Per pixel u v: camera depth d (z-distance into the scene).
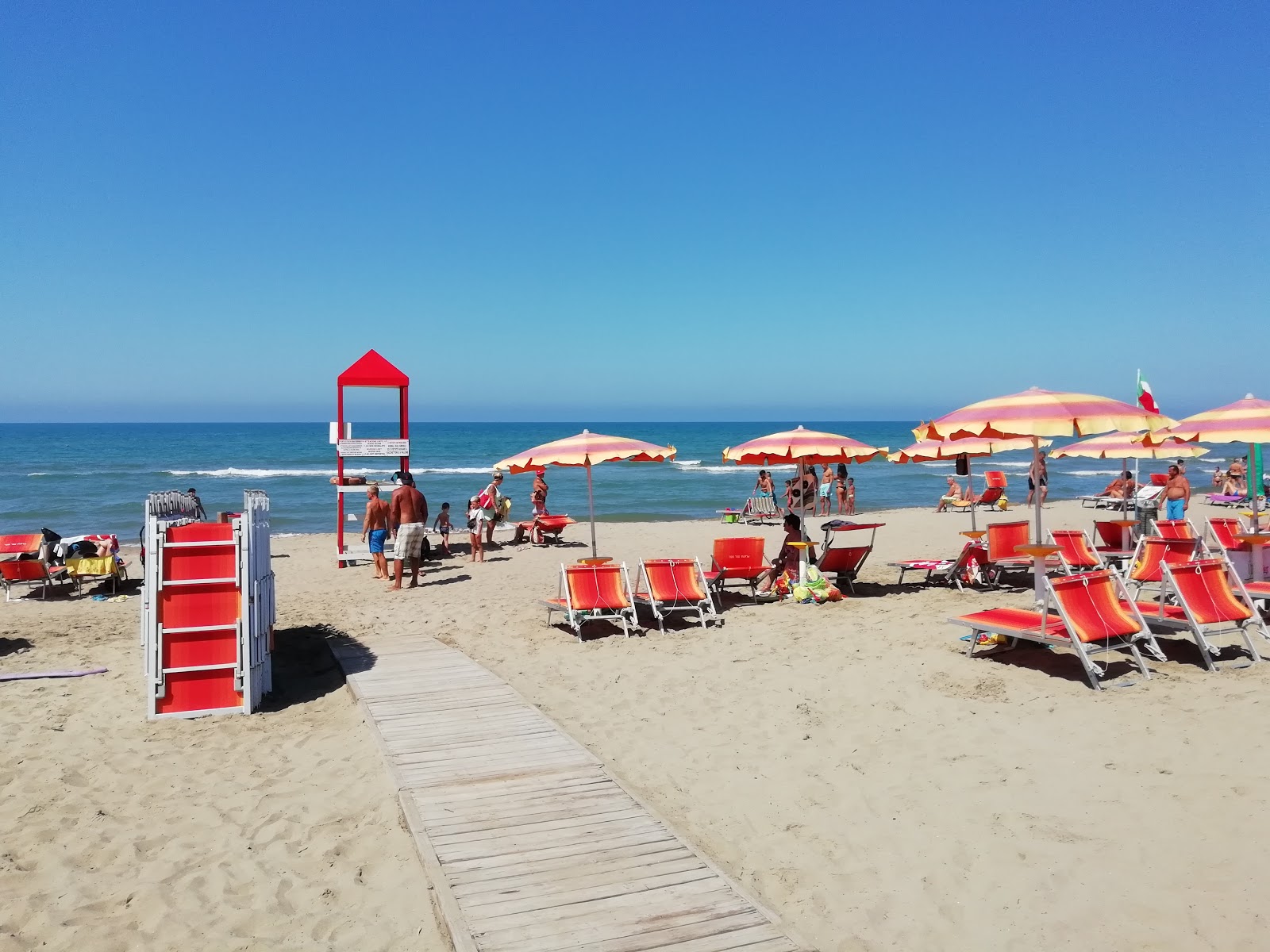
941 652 8.27
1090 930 3.80
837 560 11.61
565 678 8.04
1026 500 32.00
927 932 3.86
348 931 4.00
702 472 52.75
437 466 62.66
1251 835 4.45
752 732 6.42
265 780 5.72
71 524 26.66
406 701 7.20
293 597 12.60
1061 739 5.90
